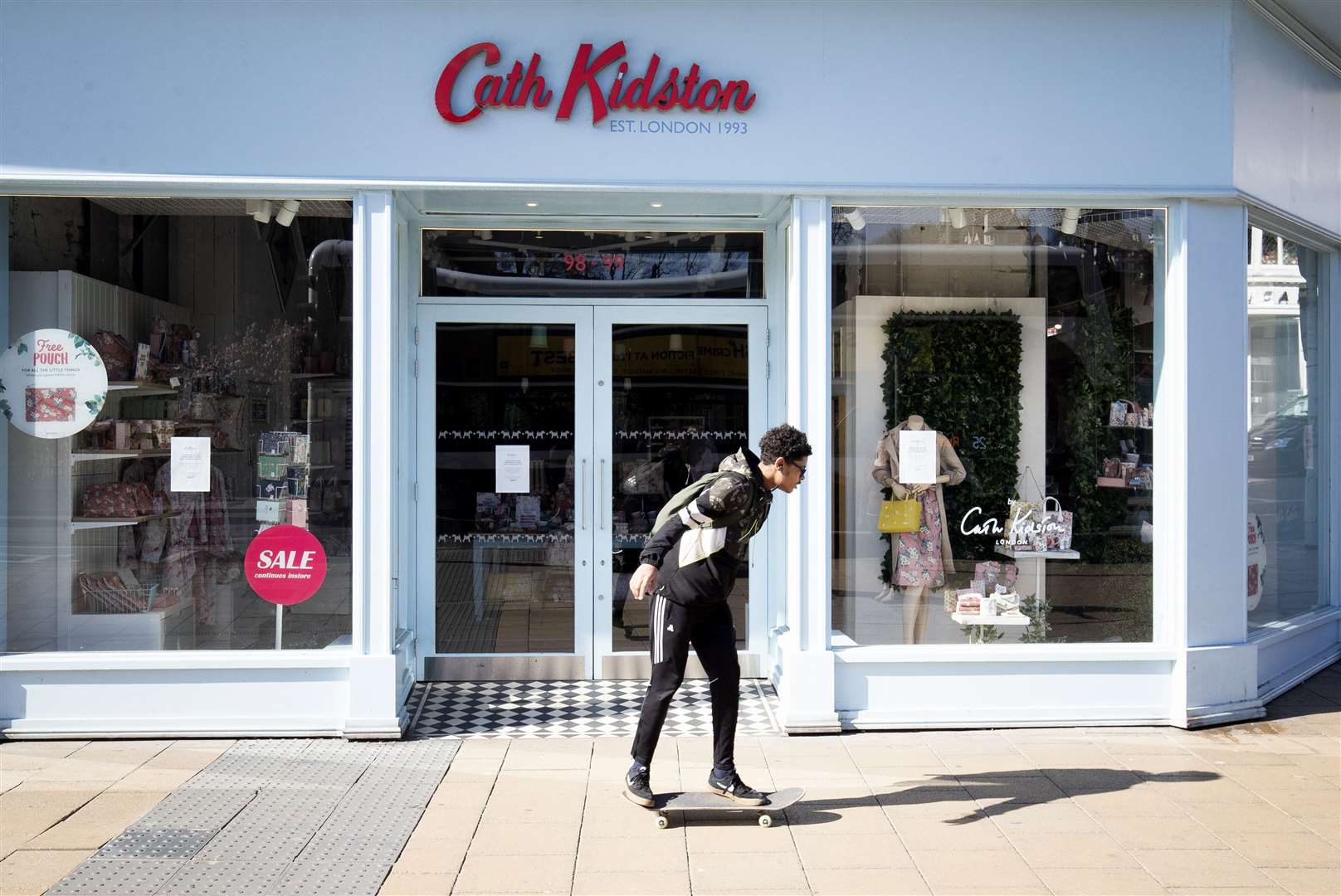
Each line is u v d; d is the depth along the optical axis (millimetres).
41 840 4297
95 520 5887
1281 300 7109
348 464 5828
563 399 6914
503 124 5734
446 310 6855
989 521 6227
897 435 6137
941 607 6195
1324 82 7344
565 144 5758
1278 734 5871
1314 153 7172
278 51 5621
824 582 5895
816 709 5867
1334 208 7594
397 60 5668
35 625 5875
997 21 5855
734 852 4258
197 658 5691
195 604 5867
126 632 5867
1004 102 5875
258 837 4359
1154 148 5949
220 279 5883
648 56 5770
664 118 5793
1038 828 4508
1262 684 6652
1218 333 6113
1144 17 5914
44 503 5895
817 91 5812
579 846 4301
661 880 3994
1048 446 6242
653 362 6930
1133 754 5508
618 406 6922
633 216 6777
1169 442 6125
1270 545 6988
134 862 4090
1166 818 4625
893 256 6098
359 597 5727
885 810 4715
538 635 6902
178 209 5883
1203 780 5109
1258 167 6309
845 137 5828
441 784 5012
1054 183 5906
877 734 5852
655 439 6934
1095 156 5926
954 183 5875
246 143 5617
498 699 6500
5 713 5652
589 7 5734
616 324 6918
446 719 6074
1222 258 6121
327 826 4488
